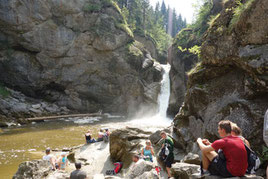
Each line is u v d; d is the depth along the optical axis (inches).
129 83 1263.5
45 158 324.5
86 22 1147.9
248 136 197.5
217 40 253.4
